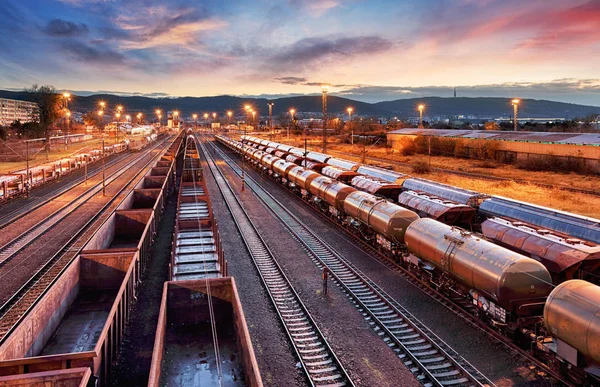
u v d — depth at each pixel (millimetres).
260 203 45312
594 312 11906
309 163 52000
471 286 17250
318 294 21203
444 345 16125
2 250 27750
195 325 18531
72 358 12648
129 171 70062
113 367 15586
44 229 33125
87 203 43875
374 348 16062
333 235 32000
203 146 130125
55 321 19062
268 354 15734
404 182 36094
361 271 24297
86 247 25078
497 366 14734
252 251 28156
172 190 54125
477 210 26766
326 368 14758
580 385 13117
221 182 60688
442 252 18844
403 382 13930
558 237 18453
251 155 77750
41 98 109125
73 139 121062
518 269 15188
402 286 22016
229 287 18797
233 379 14531
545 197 41500
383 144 106938
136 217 34688
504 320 15648
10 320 18297
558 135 65000
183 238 31922
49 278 23109
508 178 55000
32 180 51625
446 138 82812
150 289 22797
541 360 15031
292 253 27844
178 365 15492
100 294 23062
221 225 35625
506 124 130875
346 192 33031
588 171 55875
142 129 176000
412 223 22344
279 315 18625
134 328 18547
